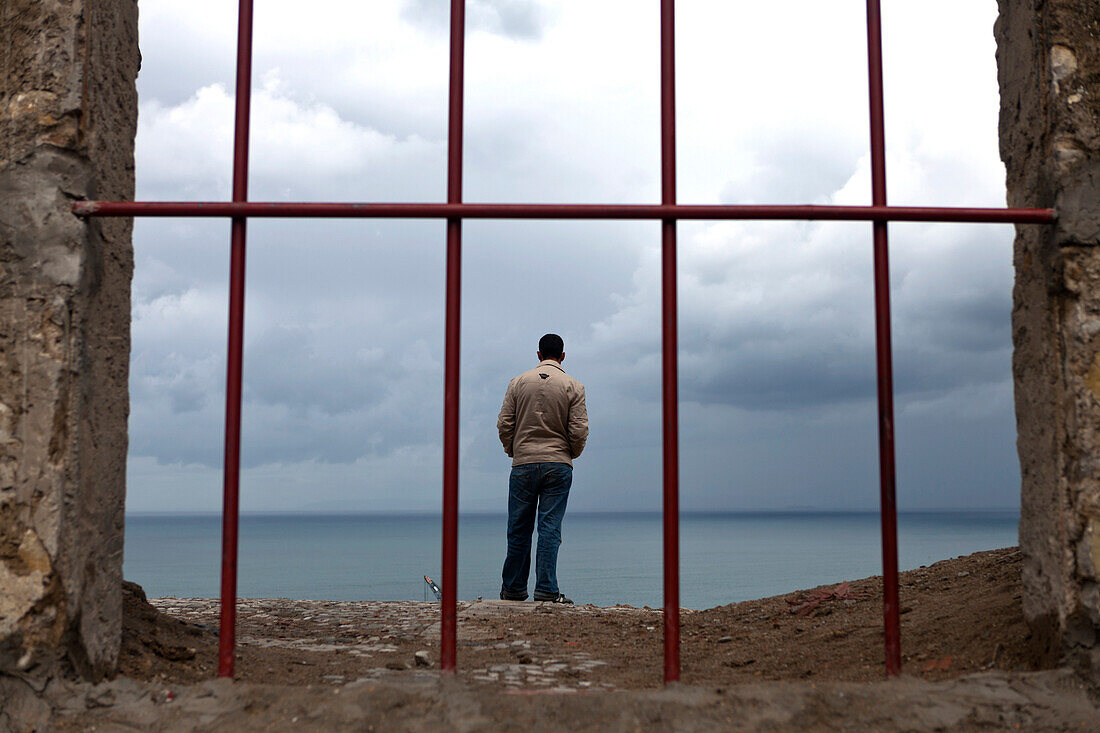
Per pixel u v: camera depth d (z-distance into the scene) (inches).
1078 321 78.0
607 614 169.3
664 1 82.7
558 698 73.2
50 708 70.2
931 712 71.6
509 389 205.5
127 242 86.7
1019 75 89.3
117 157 85.7
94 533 77.7
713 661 114.8
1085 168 79.7
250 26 80.8
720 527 5492.1
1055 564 79.6
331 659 111.0
